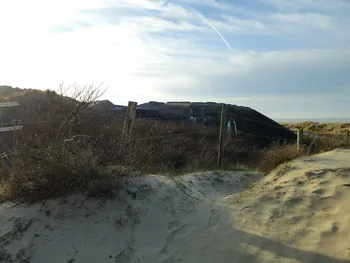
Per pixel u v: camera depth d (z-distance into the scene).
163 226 5.50
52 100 7.16
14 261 4.65
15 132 6.24
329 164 7.25
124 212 5.50
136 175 6.28
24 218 5.18
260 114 19.86
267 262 4.63
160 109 20.62
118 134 6.40
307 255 4.61
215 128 17.88
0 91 22.56
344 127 30.92
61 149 5.57
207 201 6.50
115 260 4.79
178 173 8.38
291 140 17.06
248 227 5.48
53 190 5.52
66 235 5.02
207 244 5.16
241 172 8.80
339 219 5.18
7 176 6.03
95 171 5.68
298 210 5.73
